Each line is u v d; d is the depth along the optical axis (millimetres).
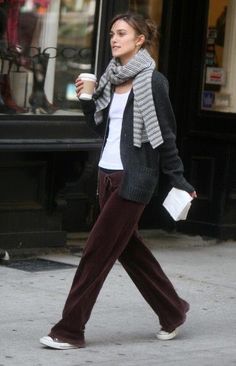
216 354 14273
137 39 13961
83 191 21672
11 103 18828
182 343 14727
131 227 13922
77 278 13898
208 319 16234
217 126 22656
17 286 17562
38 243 19938
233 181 22719
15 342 14195
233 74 22812
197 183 22938
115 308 16453
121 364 13469
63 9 19578
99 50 19891
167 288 14609
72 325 13930
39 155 19625
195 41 22656
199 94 22734
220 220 22734
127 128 13867
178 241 22469
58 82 19547
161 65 22625
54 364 13273
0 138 18406
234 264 20844
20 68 19062
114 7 19781
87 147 19328
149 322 15711
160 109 13867
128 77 13852
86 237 21719
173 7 22578
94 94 14234
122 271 19125
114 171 13883
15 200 19531
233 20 22859
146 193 13867
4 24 18891
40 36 19344
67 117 19234
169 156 14016
